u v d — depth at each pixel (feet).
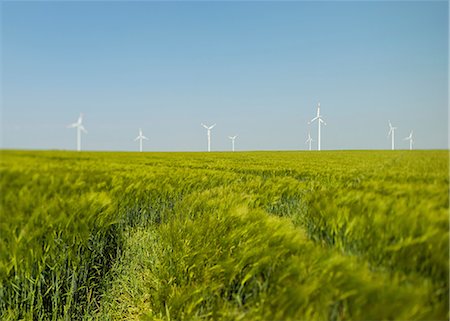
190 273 10.88
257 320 7.47
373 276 6.69
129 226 16.96
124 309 12.67
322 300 6.68
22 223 11.98
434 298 6.19
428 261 6.71
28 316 11.44
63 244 12.43
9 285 11.68
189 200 16.63
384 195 8.63
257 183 15.85
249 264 9.14
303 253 8.22
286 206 13.56
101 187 15.93
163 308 10.93
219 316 8.80
